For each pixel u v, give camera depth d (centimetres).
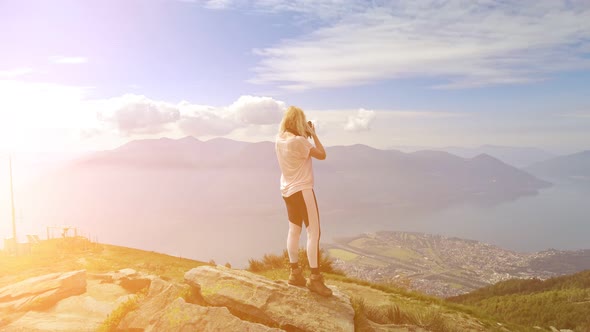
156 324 515
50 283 775
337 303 540
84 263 1395
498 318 1106
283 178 552
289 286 559
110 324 561
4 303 717
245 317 513
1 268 1209
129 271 954
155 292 596
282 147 534
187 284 595
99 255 1725
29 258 1501
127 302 591
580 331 2011
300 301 529
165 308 546
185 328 491
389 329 569
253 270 1484
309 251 542
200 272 588
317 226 540
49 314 677
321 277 550
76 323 628
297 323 490
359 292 1130
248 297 529
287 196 541
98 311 690
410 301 1084
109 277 930
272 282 574
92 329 598
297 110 548
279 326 493
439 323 677
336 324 499
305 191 530
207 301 544
